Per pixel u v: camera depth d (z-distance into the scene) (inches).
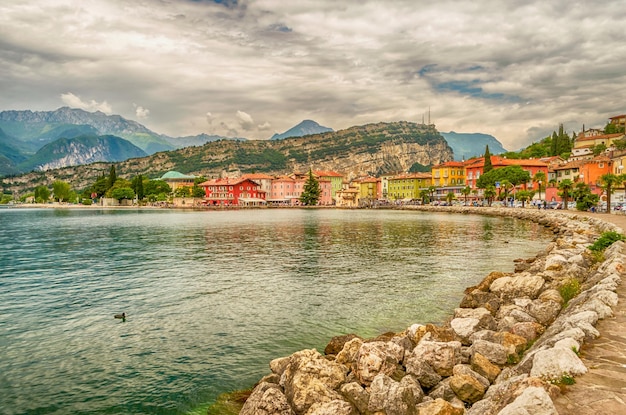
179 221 4239.7
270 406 457.4
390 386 455.2
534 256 1764.3
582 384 362.0
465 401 466.6
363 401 455.5
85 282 1304.1
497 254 1875.0
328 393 468.1
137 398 587.5
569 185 4490.7
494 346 568.1
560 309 745.0
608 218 2623.0
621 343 462.6
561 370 379.2
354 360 567.5
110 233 2918.3
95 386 622.5
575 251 1337.4
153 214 5915.4
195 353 740.7
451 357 531.5
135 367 684.7
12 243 2322.8
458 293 1154.7
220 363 698.8
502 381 448.5
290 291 1183.6
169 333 840.3
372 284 1269.7
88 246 2192.4
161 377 650.2
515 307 799.7
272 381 550.9
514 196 5831.7
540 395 313.7
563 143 7790.4
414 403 440.5
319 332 846.5
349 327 876.0
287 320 922.1
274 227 3417.8
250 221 4222.4
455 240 2425.0
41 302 1069.8
